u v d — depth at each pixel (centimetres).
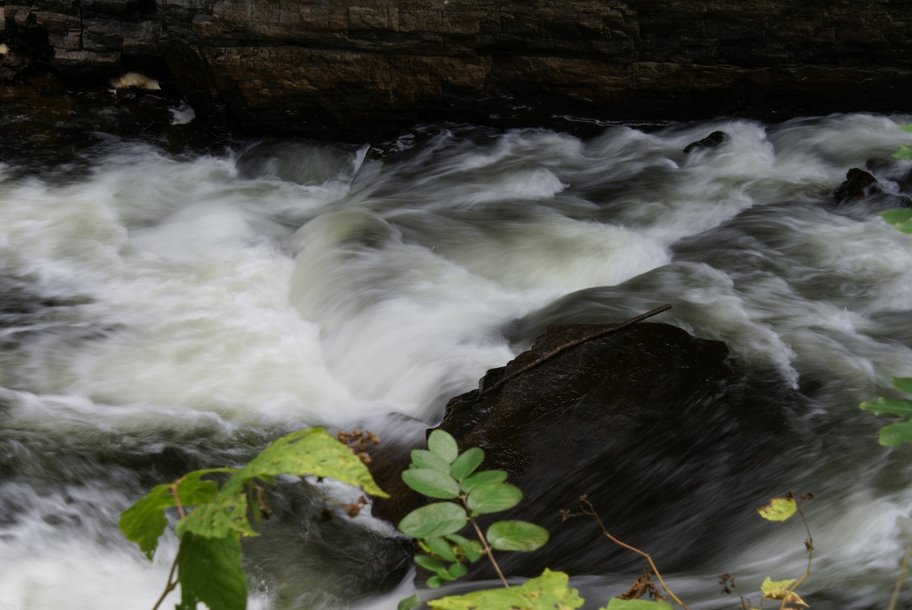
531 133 891
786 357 542
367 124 882
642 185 795
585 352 488
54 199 780
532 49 859
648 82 869
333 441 129
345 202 810
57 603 389
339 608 403
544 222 738
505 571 407
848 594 353
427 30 834
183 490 130
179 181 827
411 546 430
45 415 520
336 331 619
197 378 566
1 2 921
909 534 386
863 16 840
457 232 720
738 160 820
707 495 437
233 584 129
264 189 829
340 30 834
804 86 866
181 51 857
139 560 421
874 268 651
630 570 404
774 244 686
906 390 208
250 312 641
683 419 466
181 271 688
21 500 452
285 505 451
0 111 885
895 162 771
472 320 611
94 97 918
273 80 850
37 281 668
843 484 430
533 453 444
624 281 658
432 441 184
